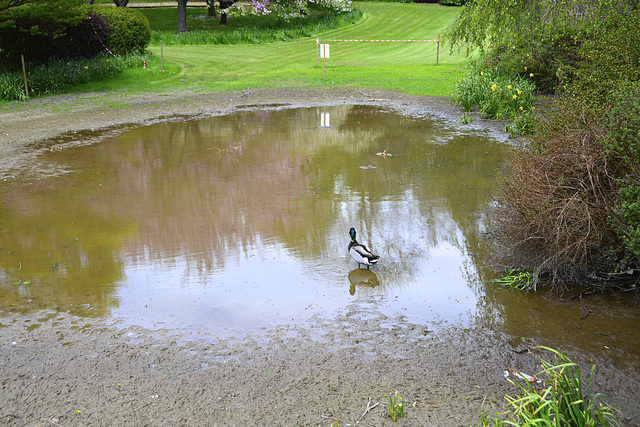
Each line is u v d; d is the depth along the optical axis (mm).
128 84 20516
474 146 11523
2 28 18578
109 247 6594
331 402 3738
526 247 5746
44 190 8742
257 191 8688
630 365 4148
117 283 5672
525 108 14086
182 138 12516
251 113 15750
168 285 5621
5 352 4387
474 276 5812
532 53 15805
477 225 7180
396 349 4422
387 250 6469
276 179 9328
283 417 3586
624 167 5242
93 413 3650
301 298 5348
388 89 19469
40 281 5707
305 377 4035
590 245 5352
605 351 4348
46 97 17953
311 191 8672
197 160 10570
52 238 6855
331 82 21078
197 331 4727
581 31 12594
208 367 4180
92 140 12312
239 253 6414
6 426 3525
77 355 4348
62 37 21438
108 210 7852
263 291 5488
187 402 3758
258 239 6816
